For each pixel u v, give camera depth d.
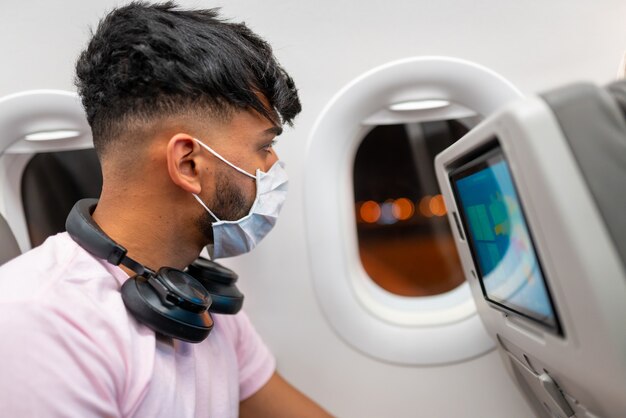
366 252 1.62
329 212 1.48
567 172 0.55
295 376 1.57
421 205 1.60
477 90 1.39
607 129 0.55
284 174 0.99
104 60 0.80
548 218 0.57
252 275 1.54
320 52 1.40
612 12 1.39
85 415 0.67
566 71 1.41
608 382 0.61
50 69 1.39
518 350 1.00
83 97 0.85
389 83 1.40
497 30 1.39
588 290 0.55
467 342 1.55
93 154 1.55
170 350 0.82
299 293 1.54
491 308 1.05
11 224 1.50
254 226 0.92
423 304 1.60
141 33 0.80
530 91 1.41
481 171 0.81
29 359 0.65
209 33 0.83
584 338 0.60
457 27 1.39
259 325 1.55
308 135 1.45
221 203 0.86
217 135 0.83
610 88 0.60
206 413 0.90
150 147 0.80
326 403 1.57
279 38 1.40
